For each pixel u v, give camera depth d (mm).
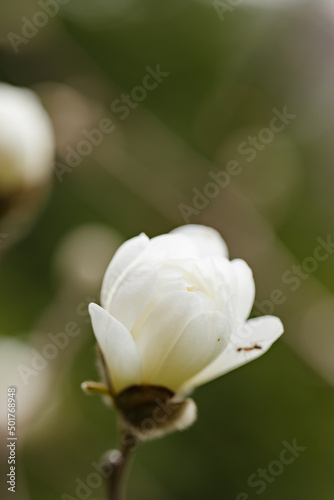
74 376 774
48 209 886
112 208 869
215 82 1019
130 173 734
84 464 710
